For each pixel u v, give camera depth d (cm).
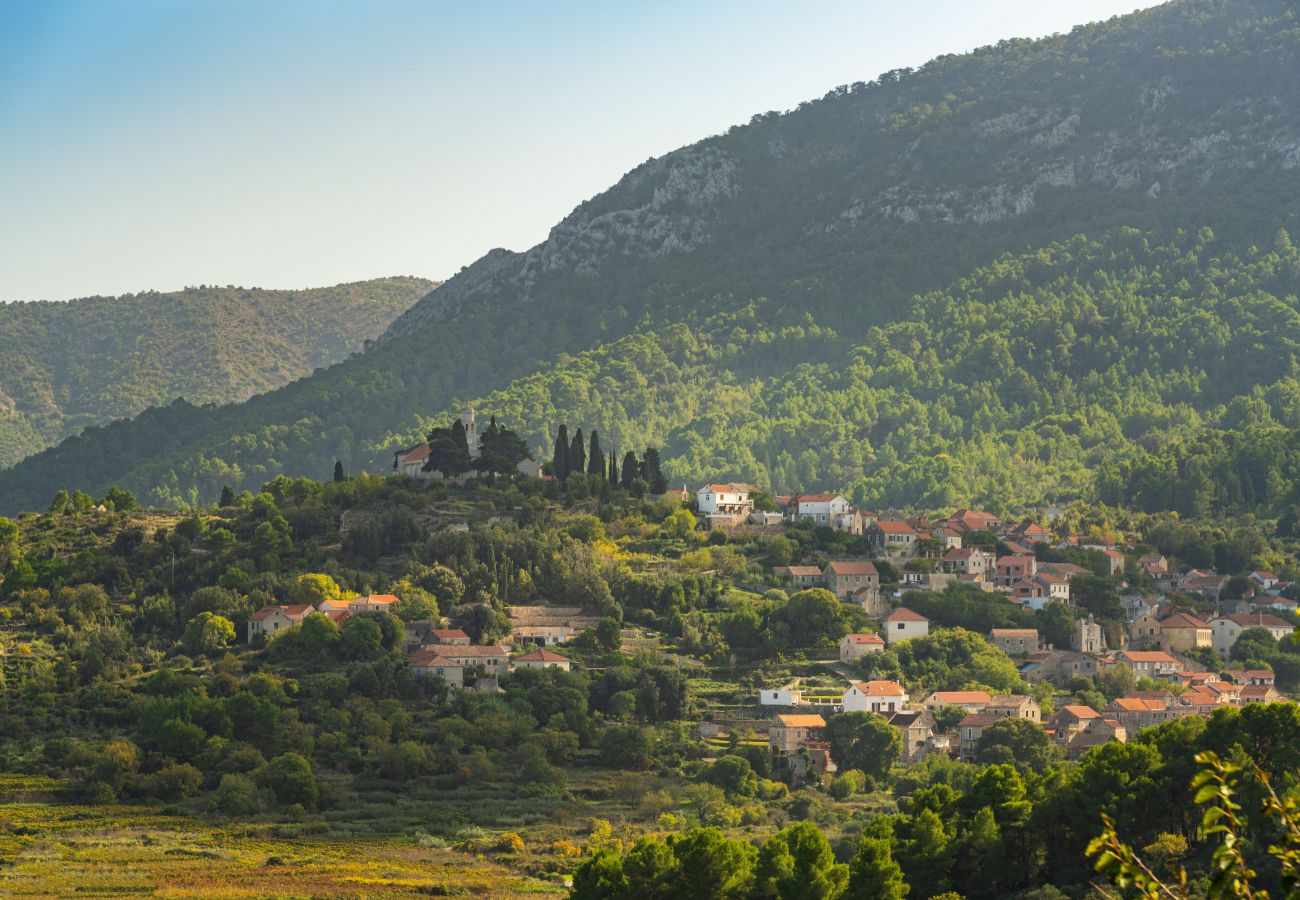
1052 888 19075
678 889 19112
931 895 19712
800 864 19000
